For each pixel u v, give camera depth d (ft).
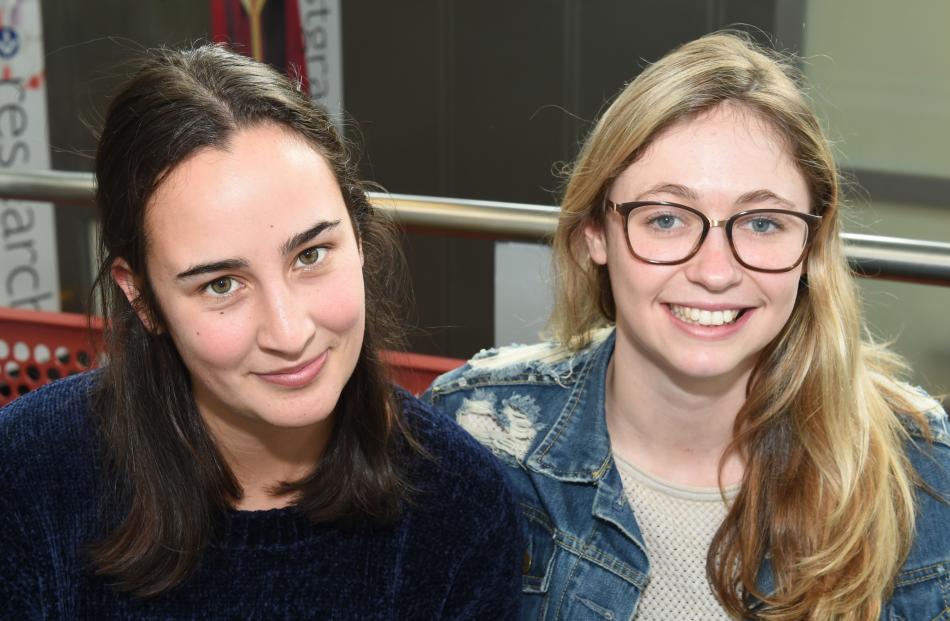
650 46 12.65
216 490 4.06
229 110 3.50
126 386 3.96
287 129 3.59
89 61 11.96
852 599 4.73
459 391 5.50
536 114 13.33
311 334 3.56
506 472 4.65
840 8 11.82
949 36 11.46
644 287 4.46
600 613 5.04
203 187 3.41
